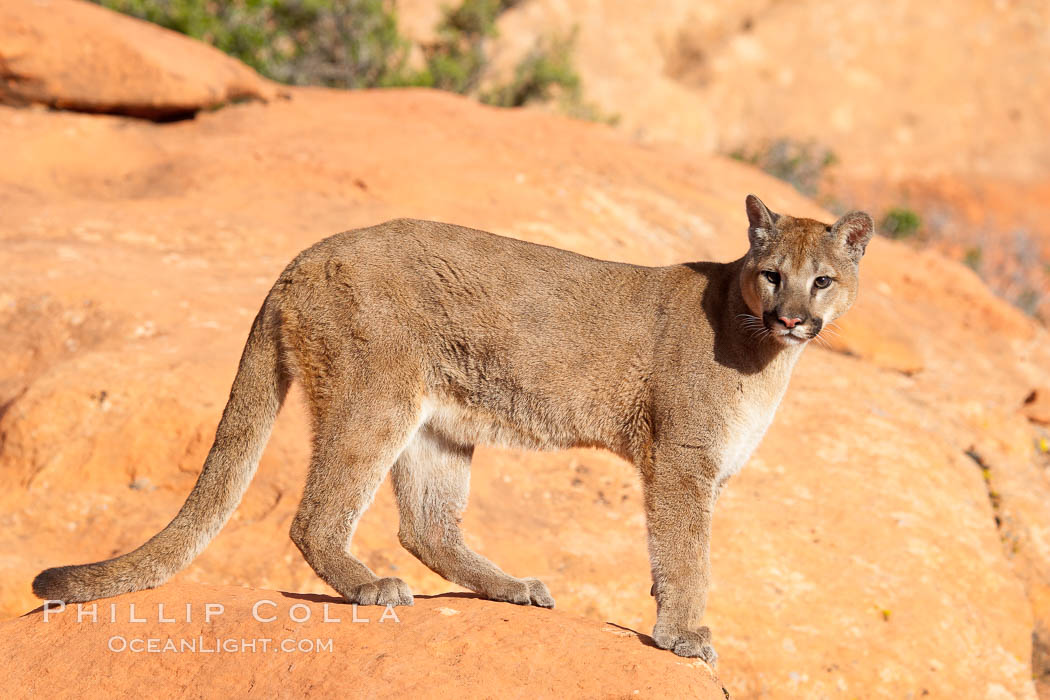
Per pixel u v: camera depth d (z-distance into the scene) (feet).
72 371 48.34
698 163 94.58
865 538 47.83
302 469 45.32
